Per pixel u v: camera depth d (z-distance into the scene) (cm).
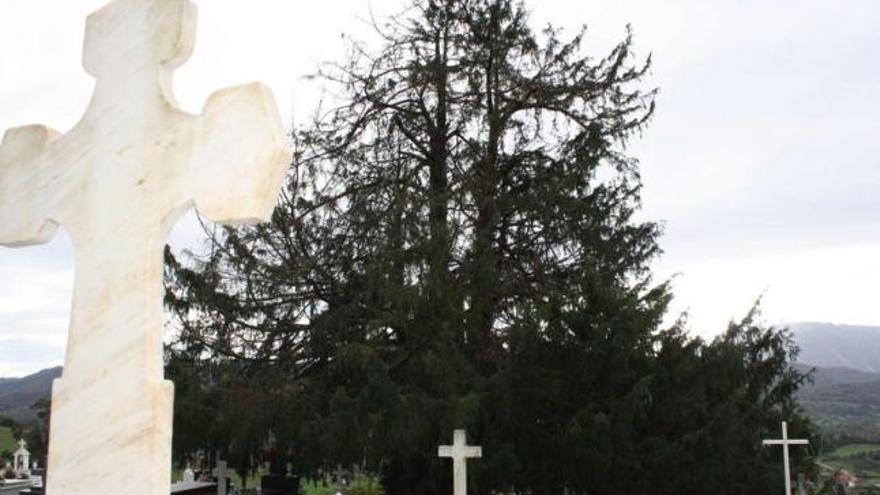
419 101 1866
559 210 1758
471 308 1585
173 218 415
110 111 430
